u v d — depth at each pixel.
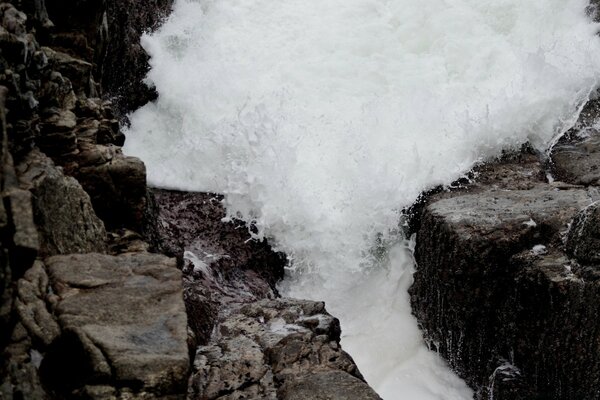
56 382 4.19
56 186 5.14
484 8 11.09
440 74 10.62
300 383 5.57
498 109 9.48
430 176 9.10
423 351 8.38
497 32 10.99
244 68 10.64
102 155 6.13
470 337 7.80
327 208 9.05
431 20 11.04
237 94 10.37
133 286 4.69
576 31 10.74
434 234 8.01
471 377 7.93
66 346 4.25
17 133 5.11
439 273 7.96
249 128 9.58
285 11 11.17
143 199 6.32
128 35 9.87
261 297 8.39
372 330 8.62
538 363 7.15
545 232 7.41
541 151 9.48
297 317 6.67
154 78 10.33
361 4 11.27
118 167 6.13
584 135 9.51
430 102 10.01
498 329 7.55
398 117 9.87
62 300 4.46
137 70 10.12
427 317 8.36
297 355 5.97
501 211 7.79
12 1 5.94
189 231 8.92
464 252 7.52
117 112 9.79
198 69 10.54
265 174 9.22
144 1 10.40
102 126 6.59
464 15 11.04
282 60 10.76
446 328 8.06
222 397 5.52
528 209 7.72
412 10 11.16
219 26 10.96
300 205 9.03
